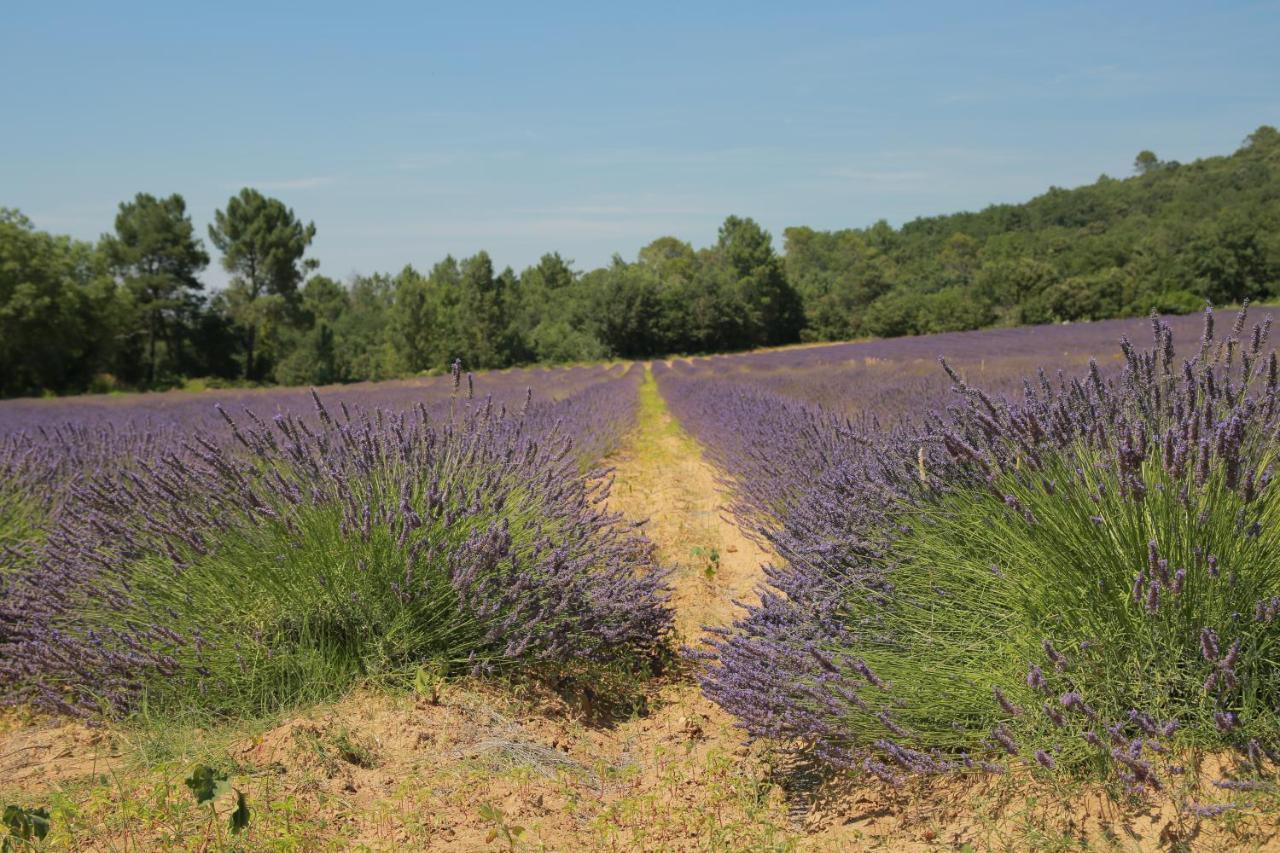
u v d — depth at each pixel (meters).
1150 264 85.38
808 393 17.72
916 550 3.73
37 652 3.98
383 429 5.16
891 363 29.17
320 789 3.12
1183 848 2.36
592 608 4.57
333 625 4.21
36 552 5.05
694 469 12.27
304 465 4.72
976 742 3.00
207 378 75.00
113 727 3.74
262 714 3.86
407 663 4.17
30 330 61.62
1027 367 18.75
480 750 3.56
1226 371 3.19
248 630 4.12
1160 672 2.79
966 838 2.70
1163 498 2.91
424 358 81.62
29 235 63.38
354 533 4.33
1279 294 81.25
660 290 98.31
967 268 135.88
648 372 50.75
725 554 7.33
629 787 3.52
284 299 82.81
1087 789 2.66
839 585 3.83
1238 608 2.76
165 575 4.38
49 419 19.91
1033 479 3.30
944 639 3.32
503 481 4.98
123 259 74.81
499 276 84.62
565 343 90.69
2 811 2.89
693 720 4.19
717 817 3.14
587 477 5.77
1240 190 127.75
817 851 2.87
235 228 81.25
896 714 3.11
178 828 2.74
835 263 150.75
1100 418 3.38
